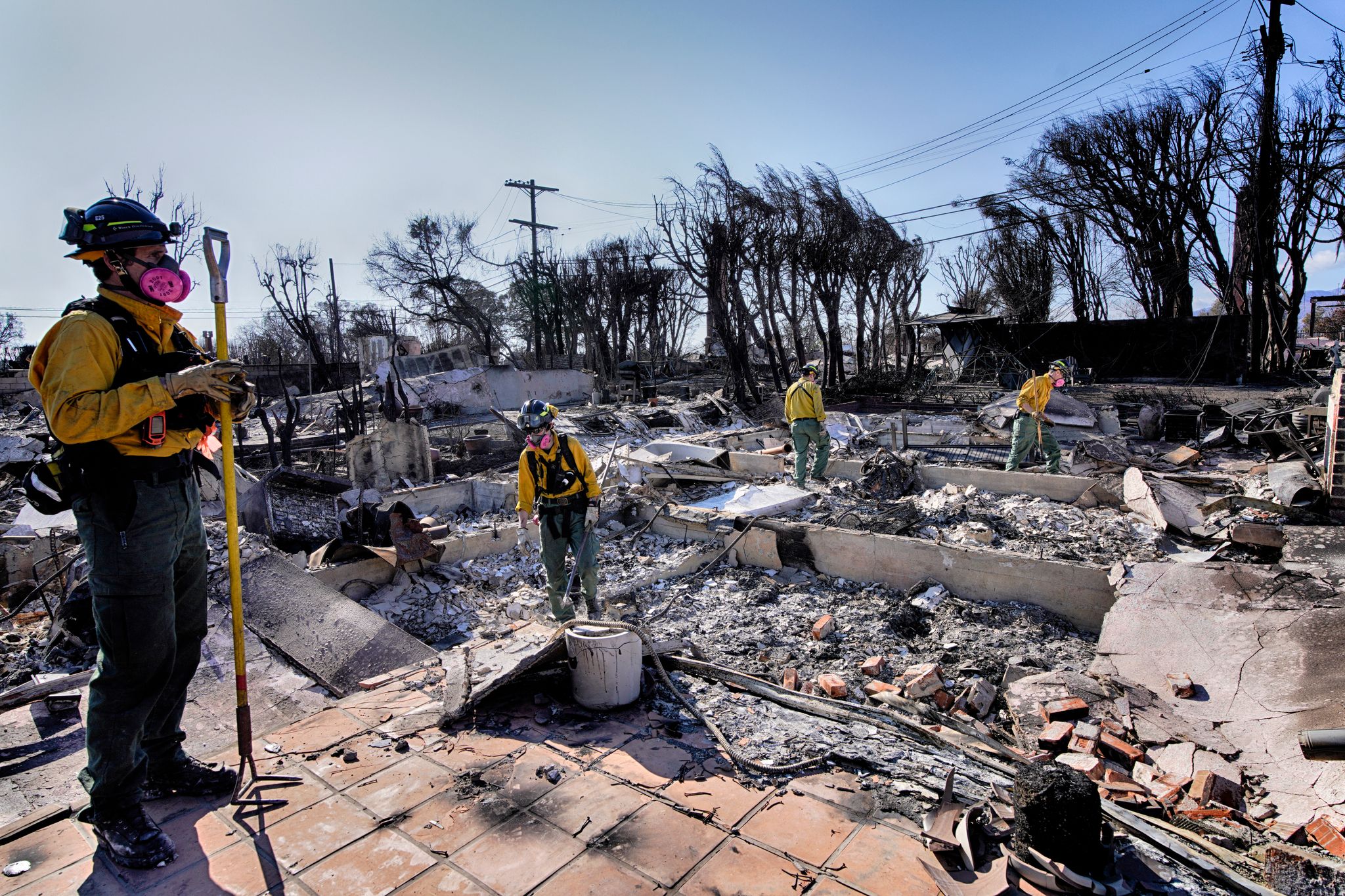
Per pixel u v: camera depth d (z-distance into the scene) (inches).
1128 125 1139.9
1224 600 194.7
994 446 565.6
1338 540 267.6
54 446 88.4
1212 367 1087.0
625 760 115.0
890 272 1272.1
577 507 207.3
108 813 90.7
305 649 185.0
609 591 267.1
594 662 131.3
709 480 420.2
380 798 103.7
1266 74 871.7
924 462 506.9
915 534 322.0
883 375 1063.0
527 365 1707.7
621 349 1745.8
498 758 115.3
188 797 104.4
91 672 171.6
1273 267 1041.5
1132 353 1156.5
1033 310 1501.0
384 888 85.5
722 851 91.7
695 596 270.1
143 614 88.8
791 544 292.7
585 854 91.4
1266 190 934.4
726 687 148.3
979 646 218.4
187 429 92.8
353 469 434.6
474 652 148.3
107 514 86.0
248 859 90.7
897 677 203.6
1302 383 976.9
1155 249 1177.4
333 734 123.6
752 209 990.4
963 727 168.1
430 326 1723.7
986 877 86.5
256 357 1888.5
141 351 88.4
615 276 1565.0
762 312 1065.5
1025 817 88.5
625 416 781.9
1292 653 167.8
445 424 834.2
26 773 128.3
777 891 84.4
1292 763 141.9
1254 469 393.4
